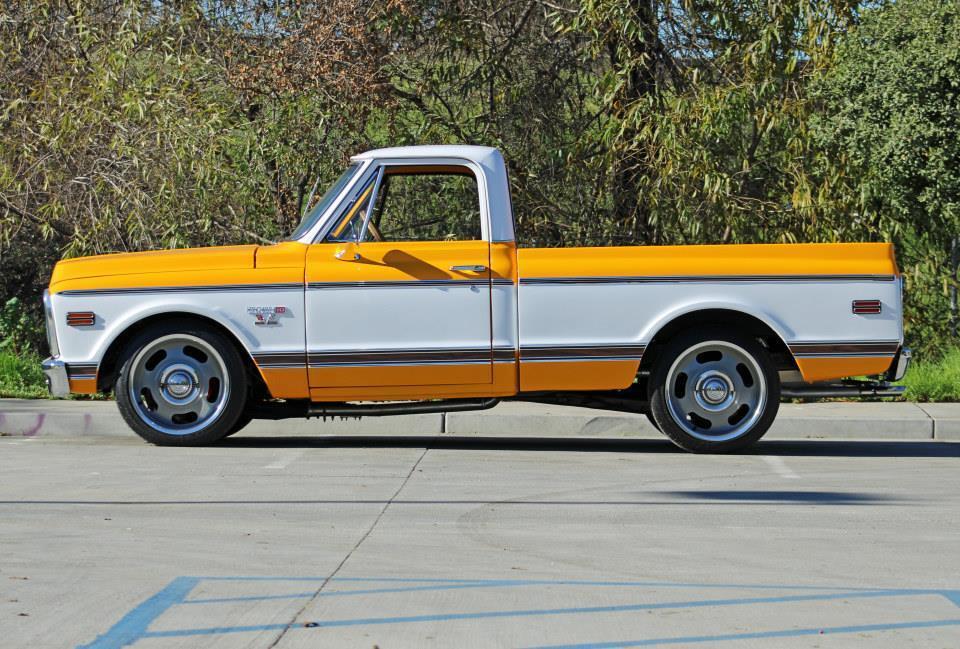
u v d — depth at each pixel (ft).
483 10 53.06
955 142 44.39
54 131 49.42
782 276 31.65
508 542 21.71
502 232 32.07
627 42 49.57
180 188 48.29
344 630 16.22
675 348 31.94
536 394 32.83
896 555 20.92
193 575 19.16
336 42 48.57
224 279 31.78
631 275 31.58
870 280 31.83
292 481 27.66
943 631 16.35
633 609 17.34
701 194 50.16
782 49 49.85
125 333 32.63
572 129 54.49
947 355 49.03
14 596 17.89
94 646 15.52
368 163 32.68
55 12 51.62
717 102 47.78
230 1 50.57
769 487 27.48
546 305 31.68
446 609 17.29
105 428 36.22
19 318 50.75
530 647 15.53
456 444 34.65
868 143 46.24
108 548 20.95
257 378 33.12
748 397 32.24
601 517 23.94
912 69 44.32
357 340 31.71
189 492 26.21
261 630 16.22
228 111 48.29
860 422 36.73
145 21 50.01
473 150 32.60
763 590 18.48
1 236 52.95
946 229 49.42
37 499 25.32
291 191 50.60
